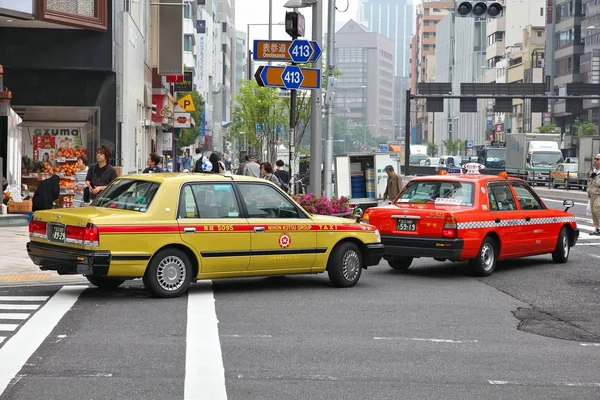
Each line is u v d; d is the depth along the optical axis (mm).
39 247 14586
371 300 14789
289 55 21859
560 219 20562
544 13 186000
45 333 11375
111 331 11578
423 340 11453
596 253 23141
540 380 9406
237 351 10492
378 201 33969
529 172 78125
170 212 14359
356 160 34438
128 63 36938
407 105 72375
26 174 32469
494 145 115562
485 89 76312
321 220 15820
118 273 13922
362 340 11344
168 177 14703
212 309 13453
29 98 33188
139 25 42312
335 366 9828
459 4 29312
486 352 10805
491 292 16156
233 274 14945
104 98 33625
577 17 141875
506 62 176500
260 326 12156
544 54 159250
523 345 11320
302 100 53438
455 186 18750
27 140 33219
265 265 15195
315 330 11961
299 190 31328
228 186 15016
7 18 29562
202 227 14508
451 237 17844
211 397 8406
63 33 32406
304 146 104000
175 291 14453
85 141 33500
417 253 18078
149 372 9359
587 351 11031
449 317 13312
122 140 36406
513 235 19016
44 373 9242
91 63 32562
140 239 14023
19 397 8297
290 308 13766
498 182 19234
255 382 9023
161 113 51625
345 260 16203
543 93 76312
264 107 65312
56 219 14383
